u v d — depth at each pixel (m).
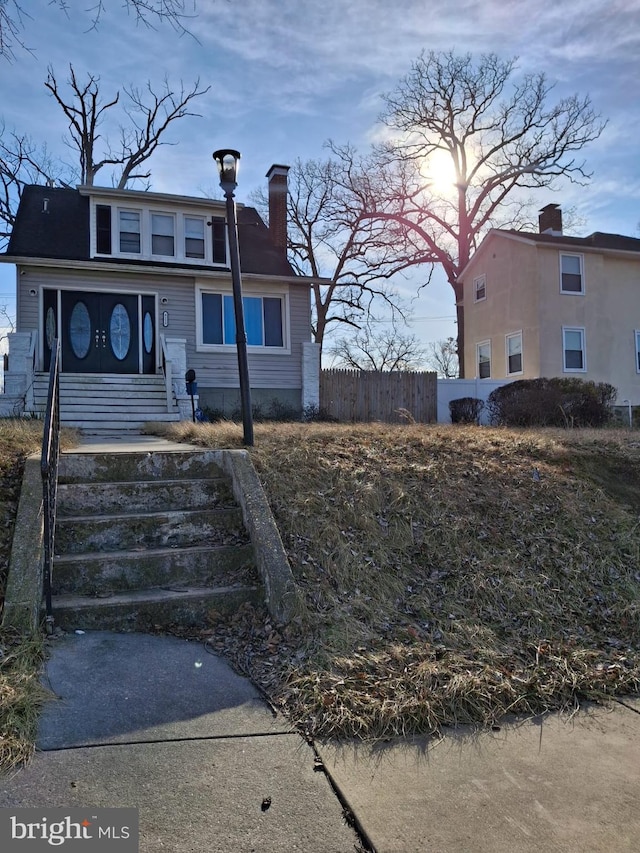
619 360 22.70
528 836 2.35
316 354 17.14
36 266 15.19
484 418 18.31
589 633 4.37
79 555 4.54
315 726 3.09
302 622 4.05
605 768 2.84
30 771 2.64
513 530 5.52
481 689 3.44
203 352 16.44
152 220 16.73
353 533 5.09
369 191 30.34
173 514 5.00
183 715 3.13
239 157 7.59
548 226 25.20
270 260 17.86
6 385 13.08
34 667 3.39
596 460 7.30
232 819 2.40
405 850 2.26
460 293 30.09
